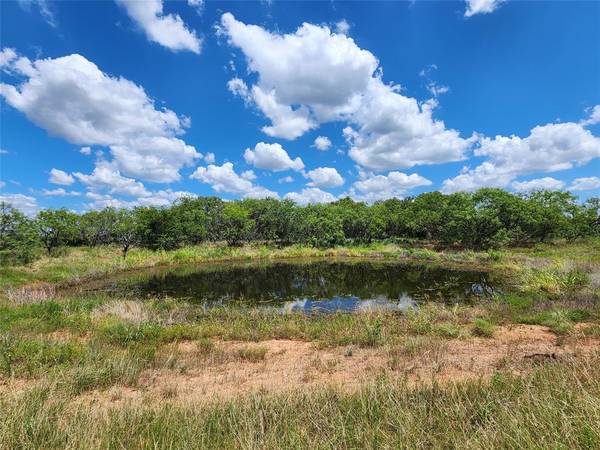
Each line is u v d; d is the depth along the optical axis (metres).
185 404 4.75
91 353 6.71
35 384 5.31
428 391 4.78
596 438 2.90
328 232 34.56
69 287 16.78
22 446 3.51
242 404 4.59
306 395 4.78
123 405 4.61
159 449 3.55
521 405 3.79
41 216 24.39
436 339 7.92
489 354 6.95
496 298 12.37
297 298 14.55
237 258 28.11
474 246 31.00
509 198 31.94
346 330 8.98
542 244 31.70
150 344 8.10
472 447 3.09
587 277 13.36
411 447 3.28
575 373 4.64
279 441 3.55
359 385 5.44
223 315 11.33
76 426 3.89
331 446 3.43
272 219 35.72
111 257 25.27
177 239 31.88
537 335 8.19
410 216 37.38
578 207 35.09
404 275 20.03
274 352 7.69
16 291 12.88
